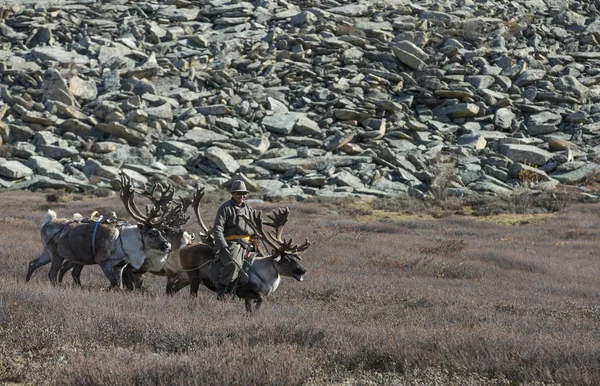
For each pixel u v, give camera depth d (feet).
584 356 90.63
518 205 530.27
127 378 79.41
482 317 136.05
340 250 268.62
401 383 85.35
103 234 152.46
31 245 231.09
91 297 126.31
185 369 81.10
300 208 496.64
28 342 94.12
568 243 333.62
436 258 255.91
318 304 150.20
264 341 97.71
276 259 129.49
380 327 111.86
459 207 543.80
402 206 543.39
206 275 140.26
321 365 91.35
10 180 631.97
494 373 88.07
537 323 129.08
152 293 146.30
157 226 148.87
